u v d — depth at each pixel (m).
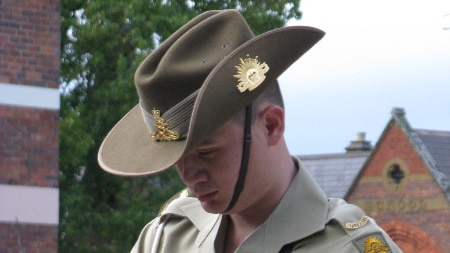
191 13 25.92
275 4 26.22
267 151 4.24
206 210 4.26
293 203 4.30
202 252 4.46
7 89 18.59
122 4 25.39
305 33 4.16
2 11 18.62
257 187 4.24
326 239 4.23
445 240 35.41
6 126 18.59
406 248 36.47
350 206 4.31
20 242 18.56
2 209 18.50
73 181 26.28
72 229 25.83
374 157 37.34
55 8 19.11
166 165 4.09
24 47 18.81
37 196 18.78
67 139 24.44
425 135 36.97
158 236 4.62
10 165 18.59
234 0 26.41
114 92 25.62
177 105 4.15
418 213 36.09
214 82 4.00
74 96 26.33
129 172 4.20
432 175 35.78
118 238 26.16
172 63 4.14
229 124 4.14
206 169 4.16
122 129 4.44
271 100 4.28
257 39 4.07
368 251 4.16
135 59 25.17
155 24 24.98
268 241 4.26
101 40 25.69
